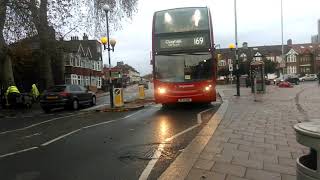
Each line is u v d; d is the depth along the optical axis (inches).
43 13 1279.5
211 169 279.7
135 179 279.1
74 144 431.2
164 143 408.8
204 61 766.5
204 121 578.2
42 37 1307.8
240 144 367.6
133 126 559.5
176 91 768.9
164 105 896.3
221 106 772.0
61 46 1438.2
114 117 702.5
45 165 333.4
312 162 142.6
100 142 436.1
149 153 363.9
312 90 1427.2
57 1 1322.6
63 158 358.9
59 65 1721.2
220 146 358.3
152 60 780.6
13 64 1814.7
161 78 773.3
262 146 358.6
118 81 1392.7
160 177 263.7
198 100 769.6
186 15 774.5
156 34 778.2
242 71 2664.9
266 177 261.4
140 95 1252.5
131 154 362.6
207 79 765.3
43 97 989.2
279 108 717.3
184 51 768.3
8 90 1175.0
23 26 1207.6
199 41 766.5
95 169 312.0
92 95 1112.2
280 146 358.6
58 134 515.8
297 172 144.3
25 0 1195.9
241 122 521.0
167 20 776.9
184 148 375.6
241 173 270.2
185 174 267.3
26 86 2033.7
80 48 2997.0
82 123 632.4
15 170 319.9
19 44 1327.5
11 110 1107.3
